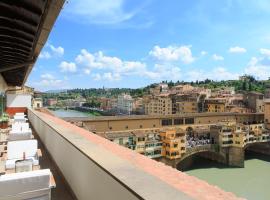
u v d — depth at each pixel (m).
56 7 5.07
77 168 4.49
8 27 6.21
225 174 64.00
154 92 181.12
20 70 15.39
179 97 127.69
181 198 1.84
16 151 6.82
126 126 65.81
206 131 77.38
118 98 173.25
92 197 3.51
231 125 76.06
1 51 8.77
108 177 2.76
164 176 2.84
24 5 5.24
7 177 3.37
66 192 5.12
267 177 60.88
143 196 1.88
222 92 141.50
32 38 7.14
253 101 105.75
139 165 3.26
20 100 24.72
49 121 9.05
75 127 7.66
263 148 85.56
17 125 11.42
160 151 66.44
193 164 74.00
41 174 3.50
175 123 75.19
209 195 2.34
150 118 70.31
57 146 6.65
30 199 3.43
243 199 2.37
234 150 72.75
